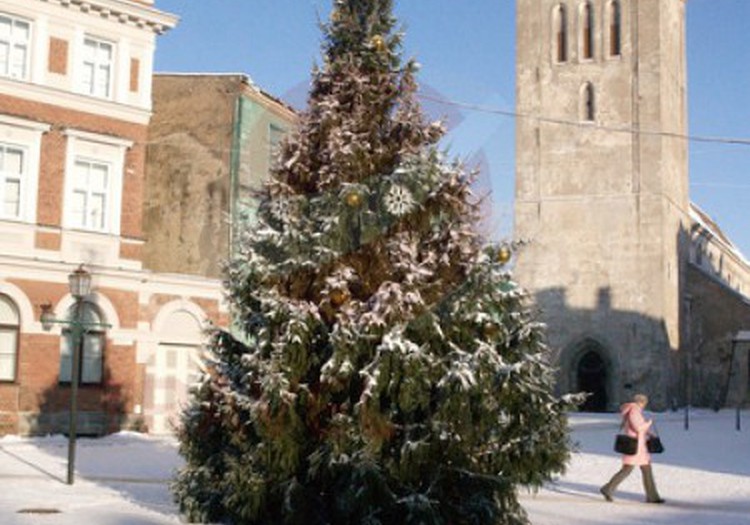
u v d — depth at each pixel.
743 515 14.30
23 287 26.39
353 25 11.62
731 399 58.88
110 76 28.83
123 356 28.17
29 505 13.41
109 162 28.52
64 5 27.70
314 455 10.50
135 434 27.72
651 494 15.76
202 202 32.88
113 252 28.30
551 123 56.84
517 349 11.05
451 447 10.48
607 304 54.16
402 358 10.18
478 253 11.03
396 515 10.81
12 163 26.81
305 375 10.77
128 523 11.85
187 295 29.77
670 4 58.31
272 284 10.93
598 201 55.25
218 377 11.68
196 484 11.92
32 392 26.30
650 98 54.97
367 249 10.72
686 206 61.94
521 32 58.44
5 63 26.92
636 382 52.84
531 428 10.87
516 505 11.44
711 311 60.28
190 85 33.66
